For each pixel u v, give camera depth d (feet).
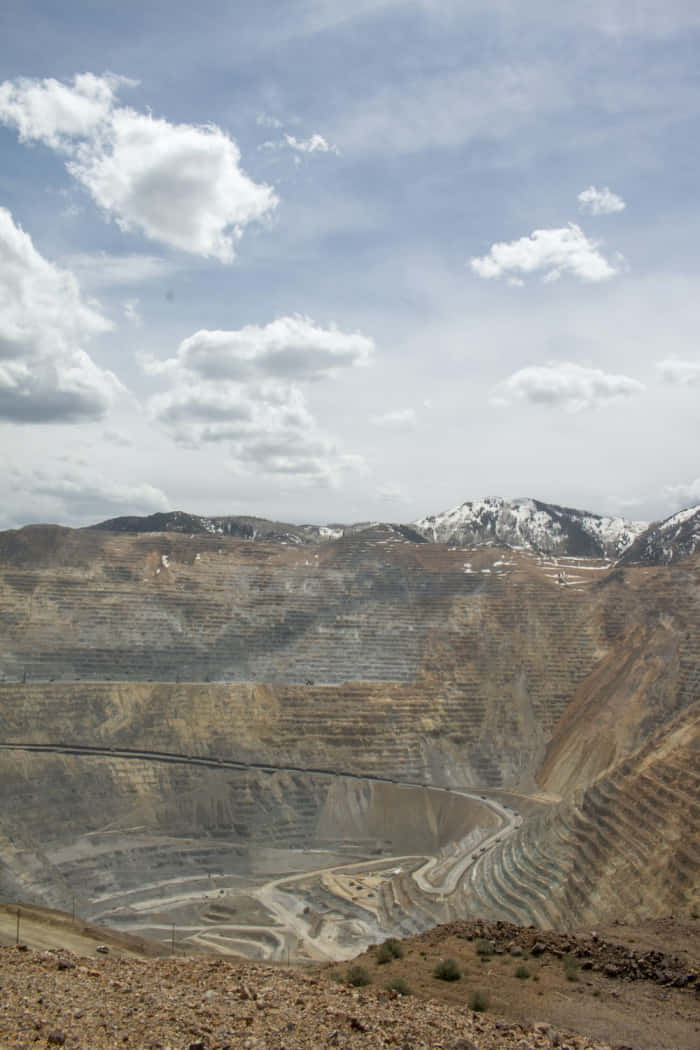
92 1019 65.57
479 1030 77.56
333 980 105.50
